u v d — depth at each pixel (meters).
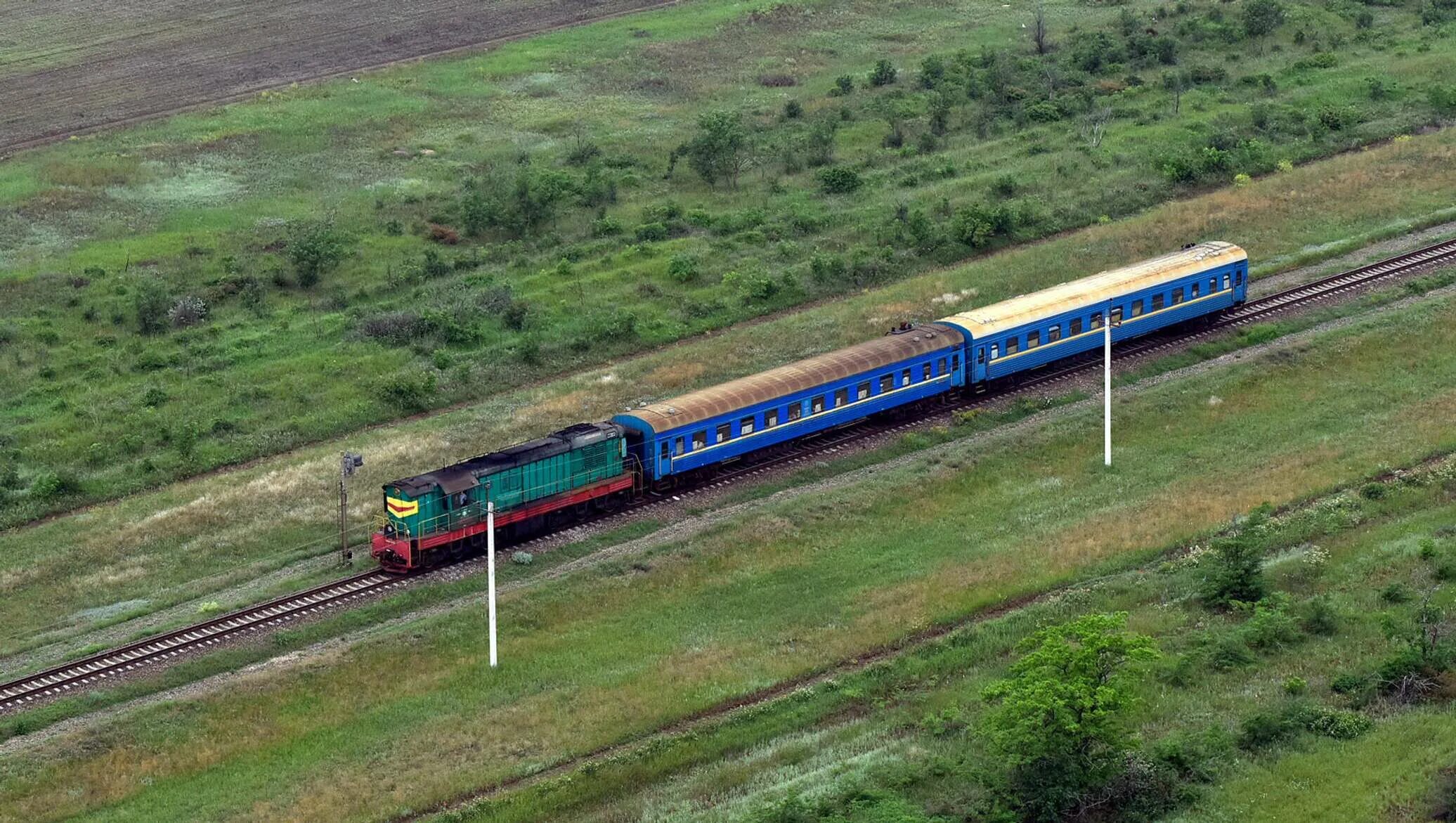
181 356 87.38
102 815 48.19
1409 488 64.69
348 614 59.69
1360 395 74.88
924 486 68.31
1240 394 75.75
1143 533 62.59
